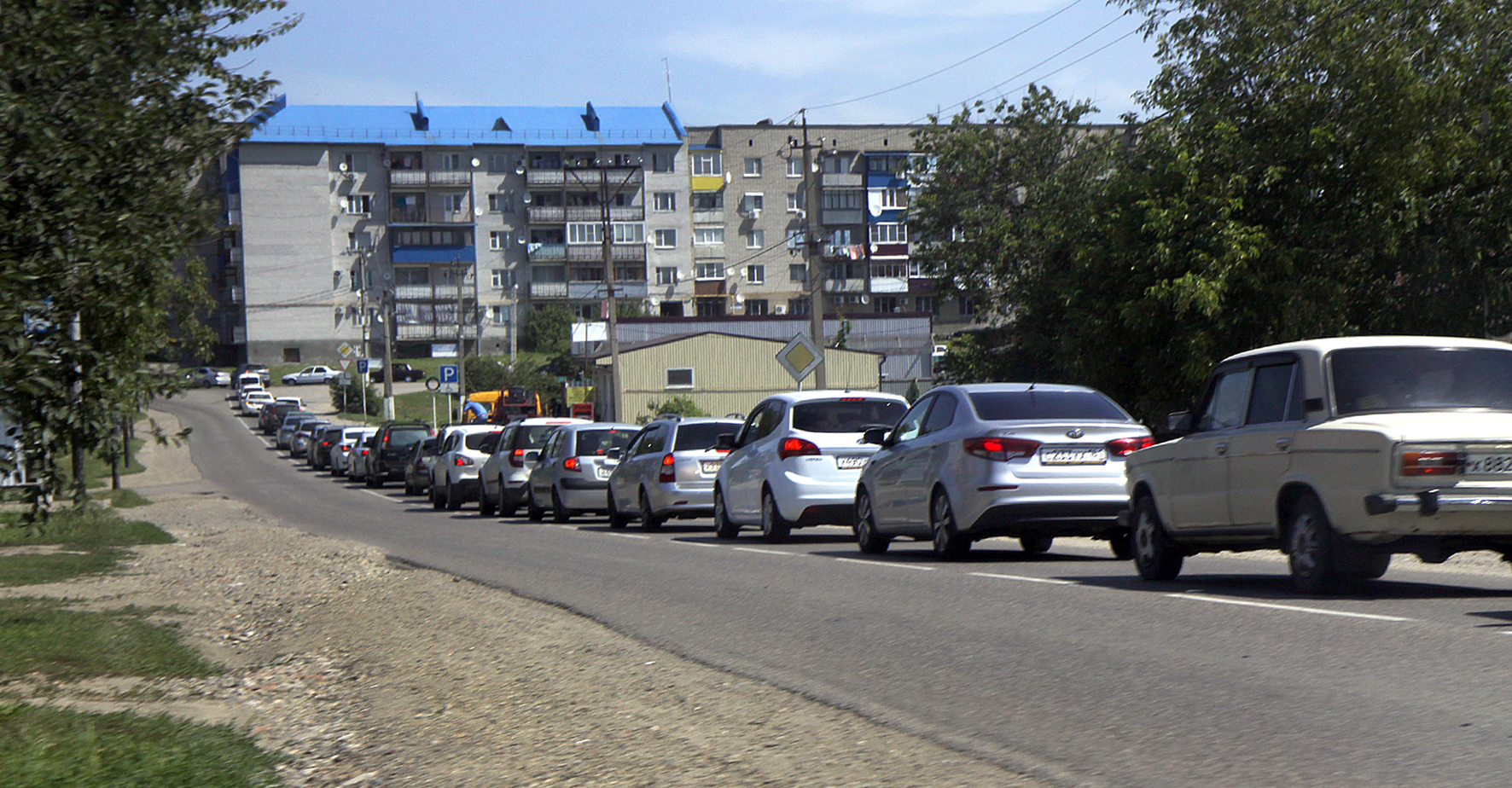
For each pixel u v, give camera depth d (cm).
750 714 677
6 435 958
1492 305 2405
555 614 1095
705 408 6178
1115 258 2556
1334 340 1002
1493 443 891
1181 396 2558
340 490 4250
